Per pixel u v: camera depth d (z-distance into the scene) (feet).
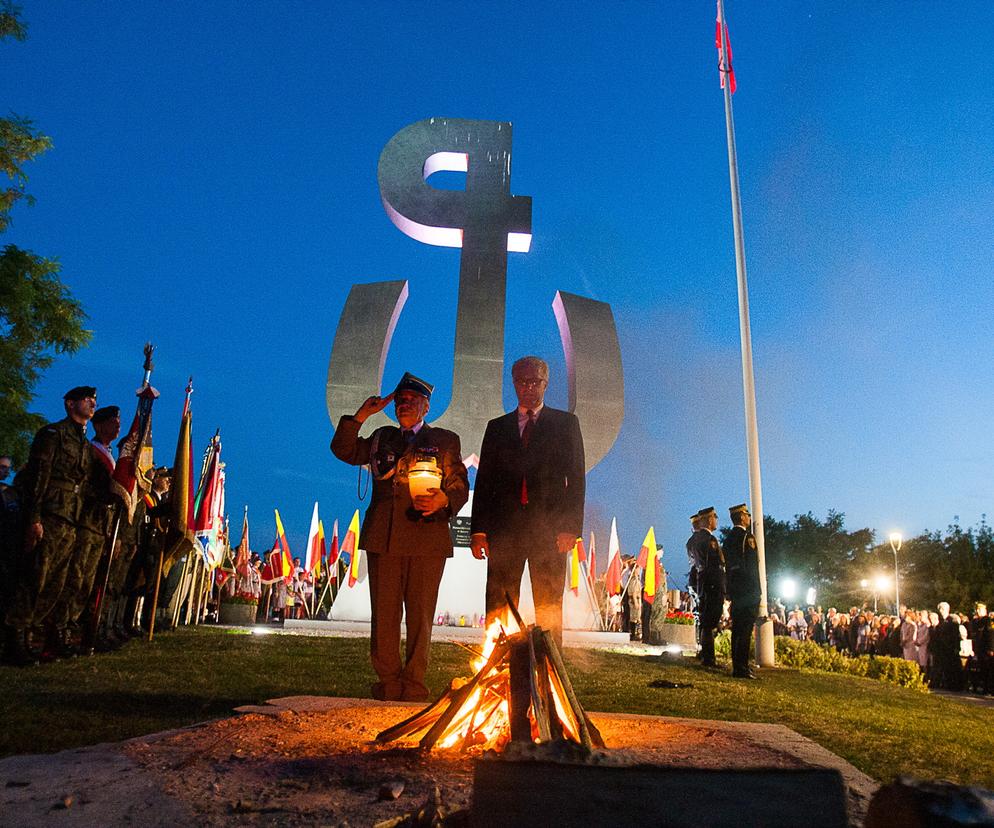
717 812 6.13
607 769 6.24
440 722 11.62
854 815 9.27
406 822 8.14
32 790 9.42
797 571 204.33
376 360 60.90
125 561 31.86
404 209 63.62
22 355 57.93
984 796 5.33
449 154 65.62
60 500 24.38
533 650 11.56
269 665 25.62
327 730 13.30
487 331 61.93
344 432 19.35
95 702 16.06
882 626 81.76
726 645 48.19
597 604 66.90
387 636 18.31
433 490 17.98
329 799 9.25
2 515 25.72
